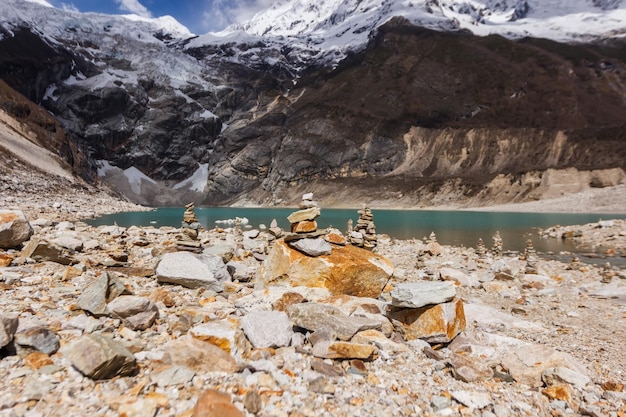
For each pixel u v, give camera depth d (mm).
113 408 4555
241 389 5371
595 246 36969
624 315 12664
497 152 144125
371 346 7004
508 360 7449
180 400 4926
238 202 164875
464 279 17453
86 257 14180
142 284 11273
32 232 14914
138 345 6402
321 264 10828
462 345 8242
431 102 173750
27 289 9266
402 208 128875
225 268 12766
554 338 9891
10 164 68250
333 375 6203
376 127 164625
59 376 5184
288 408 5039
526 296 15812
